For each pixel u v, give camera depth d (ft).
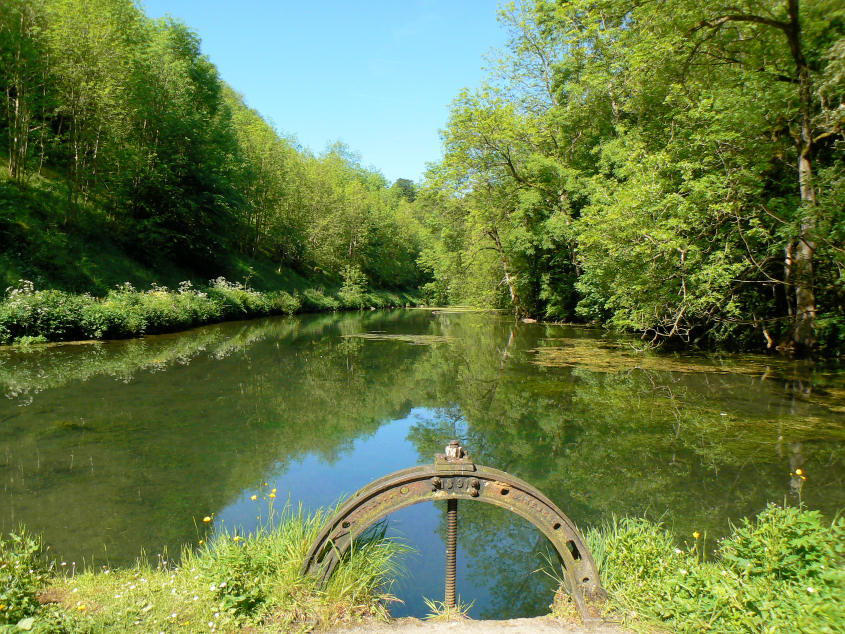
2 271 56.13
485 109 83.41
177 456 23.13
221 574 10.64
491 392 37.58
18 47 64.28
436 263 118.21
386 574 13.88
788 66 46.70
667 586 10.50
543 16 82.07
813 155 46.62
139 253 83.76
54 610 9.80
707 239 47.80
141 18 91.09
